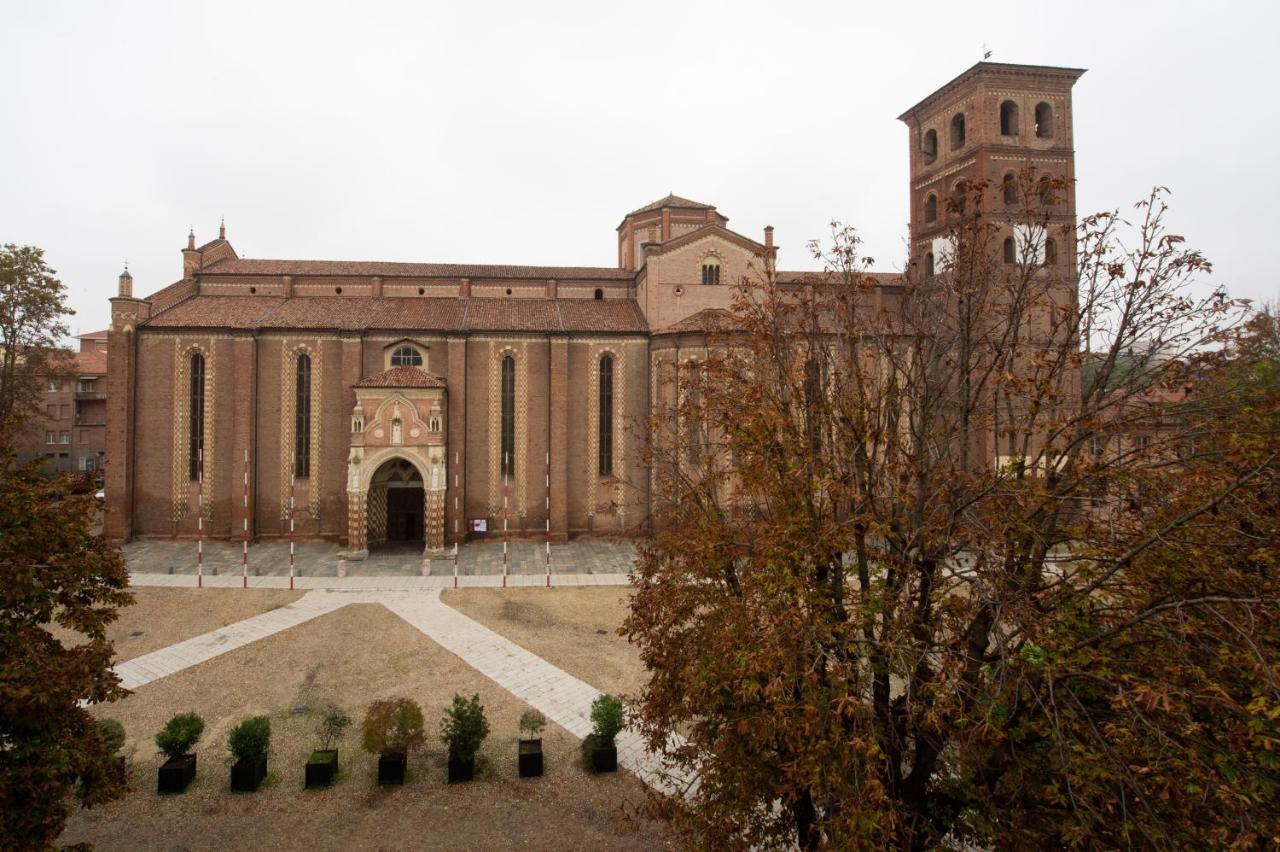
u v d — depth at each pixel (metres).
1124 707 9.74
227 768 20.19
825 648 11.80
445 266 59.25
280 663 27.83
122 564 14.66
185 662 27.75
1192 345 12.05
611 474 52.66
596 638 31.16
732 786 12.88
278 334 49.62
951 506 12.79
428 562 41.47
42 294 53.38
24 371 54.41
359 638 30.69
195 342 49.28
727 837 12.67
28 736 12.36
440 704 24.52
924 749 12.30
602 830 17.83
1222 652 9.30
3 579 12.41
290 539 49.50
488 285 57.22
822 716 10.67
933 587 12.39
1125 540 11.93
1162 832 9.04
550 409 51.12
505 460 51.44
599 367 52.88
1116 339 12.33
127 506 47.91
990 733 10.95
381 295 55.38
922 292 17.06
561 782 19.95
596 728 21.02
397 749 19.56
